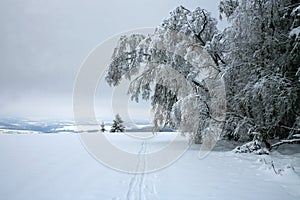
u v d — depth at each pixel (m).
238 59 10.40
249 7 9.73
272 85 9.05
